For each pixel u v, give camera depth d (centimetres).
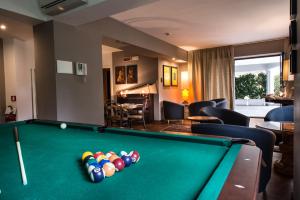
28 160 113
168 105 603
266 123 279
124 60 704
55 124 217
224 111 325
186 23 425
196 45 630
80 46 327
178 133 157
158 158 111
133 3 247
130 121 576
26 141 156
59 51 297
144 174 91
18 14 265
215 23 430
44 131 192
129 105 577
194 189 76
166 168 97
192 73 705
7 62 463
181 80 756
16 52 453
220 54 655
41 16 288
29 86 481
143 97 646
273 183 225
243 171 80
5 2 248
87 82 338
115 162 94
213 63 666
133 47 467
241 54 636
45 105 309
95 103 353
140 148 131
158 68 644
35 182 85
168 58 640
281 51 573
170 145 136
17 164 108
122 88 712
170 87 705
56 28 294
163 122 636
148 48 493
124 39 414
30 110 482
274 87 670
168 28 455
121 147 134
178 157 112
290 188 213
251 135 168
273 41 584
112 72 732
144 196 72
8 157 120
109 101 683
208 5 340
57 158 116
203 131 188
